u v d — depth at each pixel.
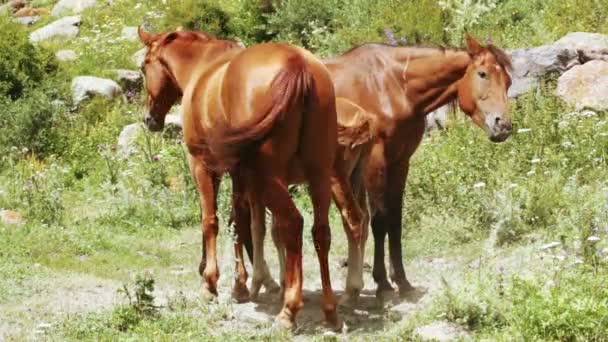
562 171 12.48
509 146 13.16
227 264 10.46
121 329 8.92
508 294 8.56
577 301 7.78
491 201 12.09
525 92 14.78
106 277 11.27
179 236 13.58
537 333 7.73
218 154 8.27
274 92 8.05
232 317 9.31
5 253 12.03
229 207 13.45
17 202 14.77
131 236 13.48
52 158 17.16
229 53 9.74
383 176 9.73
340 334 8.74
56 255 12.20
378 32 18.84
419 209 12.55
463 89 9.59
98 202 15.03
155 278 11.20
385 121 9.68
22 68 19.75
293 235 8.37
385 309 9.57
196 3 22.14
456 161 13.28
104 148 16.92
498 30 18.47
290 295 8.57
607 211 10.74
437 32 18.45
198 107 9.14
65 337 8.67
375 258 9.91
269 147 8.15
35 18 25.34
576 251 9.59
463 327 8.41
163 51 10.39
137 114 19.03
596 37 15.88
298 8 20.91
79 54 21.73
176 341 8.44
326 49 19.34
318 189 8.45
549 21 18.23
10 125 17.98
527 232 11.46
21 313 9.43
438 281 10.29
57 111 18.33
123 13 24.58
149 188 15.09
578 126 13.20
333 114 8.44
